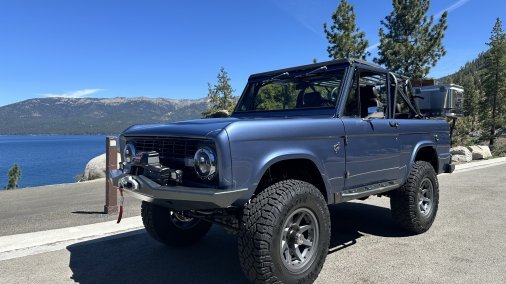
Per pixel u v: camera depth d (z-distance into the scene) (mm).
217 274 3938
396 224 5188
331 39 20016
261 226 3105
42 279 3857
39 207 7648
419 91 6590
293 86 4727
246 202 3230
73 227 5621
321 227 3551
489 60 30781
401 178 4871
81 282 3781
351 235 5199
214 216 3656
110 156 6648
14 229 5730
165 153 3551
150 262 4301
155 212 4492
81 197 8891
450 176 11430
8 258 4438
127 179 3449
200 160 3115
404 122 4934
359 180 4191
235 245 4871
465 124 25625
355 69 4355
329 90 4336
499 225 5633
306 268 3416
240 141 3086
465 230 5367
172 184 3283
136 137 3932
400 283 3619
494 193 8367
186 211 3977
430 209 5316
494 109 30516
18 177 42625
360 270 3949
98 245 4902
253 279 3160
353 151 4078
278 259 3164
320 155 3699
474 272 3850
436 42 21328
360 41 20203
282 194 3256
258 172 3180
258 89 5145
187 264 4230
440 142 5742
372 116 4449
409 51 21219
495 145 30297
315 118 3871
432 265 4055
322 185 3824
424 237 5059
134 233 5402
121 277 3893
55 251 4680
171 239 4641
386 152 4562
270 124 3318
